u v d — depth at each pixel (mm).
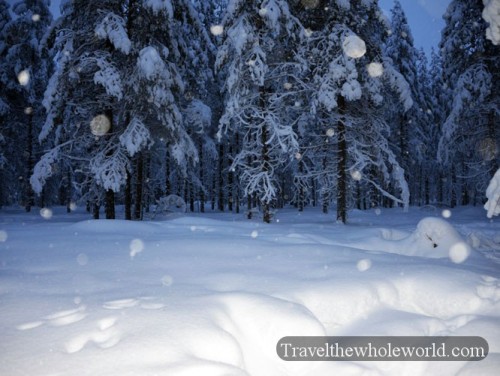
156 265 6207
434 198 49281
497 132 20578
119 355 2951
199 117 20109
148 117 15742
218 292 4625
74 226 11172
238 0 13211
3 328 3494
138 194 18156
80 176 31172
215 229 11320
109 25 13234
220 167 31906
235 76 13219
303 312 4188
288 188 36375
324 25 14750
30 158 27188
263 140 14234
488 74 19016
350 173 15688
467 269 6203
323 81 13875
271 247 7828
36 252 7371
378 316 4727
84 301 4266
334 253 7277
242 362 3354
